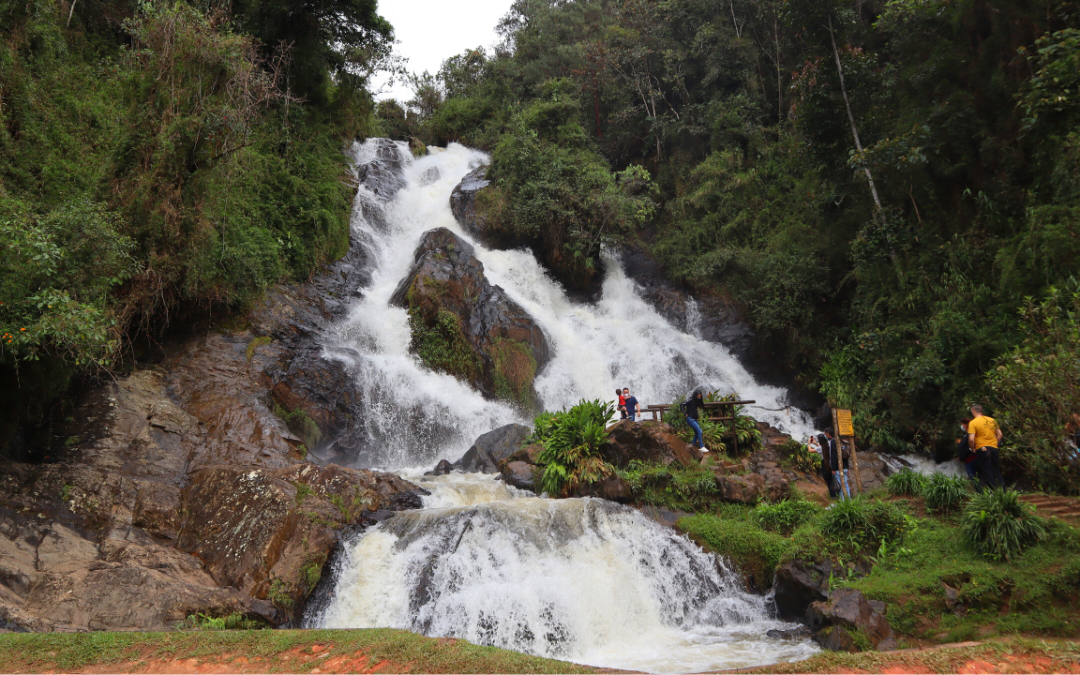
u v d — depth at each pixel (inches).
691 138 1197.1
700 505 468.4
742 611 385.1
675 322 987.3
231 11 826.8
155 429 494.6
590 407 531.2
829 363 826.8
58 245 403.2
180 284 578.9
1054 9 657.6
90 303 415.5
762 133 1126.4
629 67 1309.1
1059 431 445.1
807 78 865.5
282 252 783.7
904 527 384.5
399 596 375.2
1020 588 311.3
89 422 474.9
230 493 425.7
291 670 235.0
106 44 755.4
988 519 347.9
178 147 530.6
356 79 1064.8
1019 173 686.5
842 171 863.1
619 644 361.1
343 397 663.1
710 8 1227.2
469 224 1046.4
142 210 521.7
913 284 730.2
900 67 823.1
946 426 646.5
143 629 305.9
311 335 727.1
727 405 574.9
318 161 929.5
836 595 331.9
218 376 588.4
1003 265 631.8
